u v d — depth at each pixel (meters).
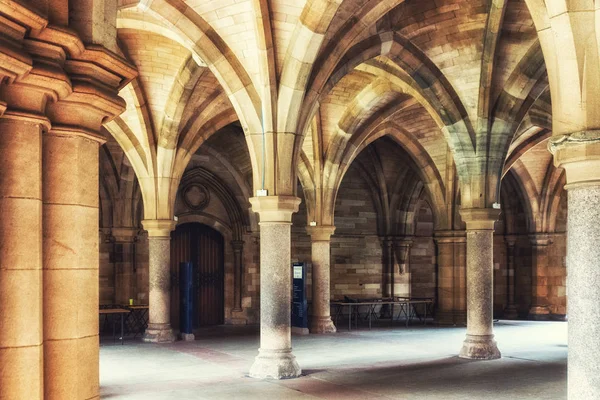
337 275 25.91
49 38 3.76
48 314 4.08
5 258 3.76
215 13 11.88
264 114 12.06
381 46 13.68
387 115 19.25
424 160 22.22
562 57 5.73
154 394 10.83
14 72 3.55
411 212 26.66
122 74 4.35
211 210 23.84
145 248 22.50
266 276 12.34
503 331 21.28
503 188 26.53
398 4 12.55
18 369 3.77
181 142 17.69
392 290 26.50
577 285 5.57
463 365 13.75
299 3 11.16
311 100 12.17
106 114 4.35
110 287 21.78
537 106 18.62
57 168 4.13
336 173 19.92
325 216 20.09
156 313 18.16
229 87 12.40
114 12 4.36
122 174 21.69
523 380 12.05
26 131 3.82
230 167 23.75
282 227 12.27
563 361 14.38
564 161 5.61
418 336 19.23
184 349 16.58
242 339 18.89
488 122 14.44
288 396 10.62
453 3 12.97
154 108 17.03
